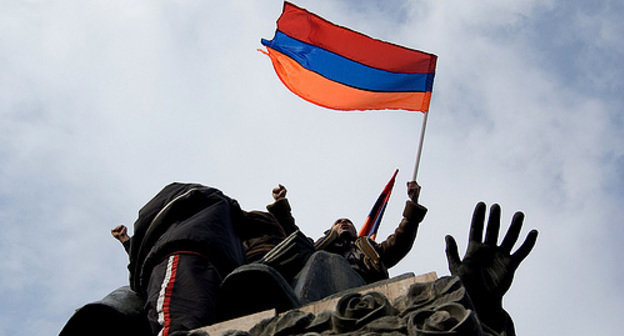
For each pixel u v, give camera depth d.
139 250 11.16
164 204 11.44
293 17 19.66
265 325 8.78
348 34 19.58
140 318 11.27
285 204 13.86
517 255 9.85
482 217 9.99
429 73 19.58
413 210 14.77
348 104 19.66
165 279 10.21
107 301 11.24
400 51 19.62
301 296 10.34
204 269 10.40
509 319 9.63
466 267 9.66
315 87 19.69
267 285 9.80
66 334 11.18
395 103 19.42
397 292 9.03
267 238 12.77
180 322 9.64
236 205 12.00
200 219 10.98
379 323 8.16
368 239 13.96
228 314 10.10
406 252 14.74
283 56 19.70
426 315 7.99
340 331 8.31
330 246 13.73
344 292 9.62
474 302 9.49
